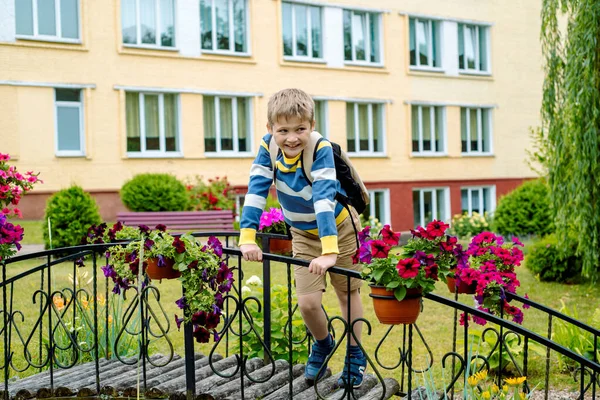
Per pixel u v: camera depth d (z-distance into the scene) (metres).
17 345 6.05
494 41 21.28
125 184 14.20
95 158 15.16
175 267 3.47
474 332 5.24
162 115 16.19
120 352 5.02
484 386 4.89
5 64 14.15
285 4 17.77
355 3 18.70
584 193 9.06
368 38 19.20
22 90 14.36
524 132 21.88
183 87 16.23
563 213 9.55
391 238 3.11
